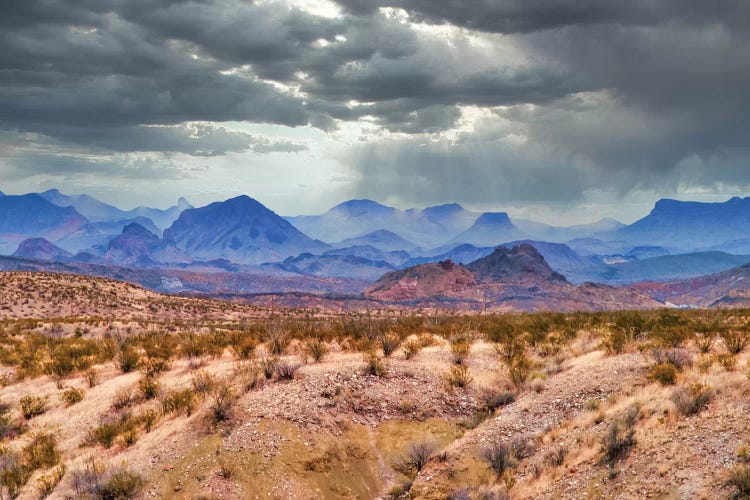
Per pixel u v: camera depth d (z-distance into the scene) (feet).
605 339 80.07
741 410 45.29
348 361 80.33
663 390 54.54
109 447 59.98
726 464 39.42
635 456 44.55
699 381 53.47
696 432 44.21
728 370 55.98
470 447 55.93
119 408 71.31
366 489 53.57
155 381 76.84
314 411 61.05
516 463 51.34
